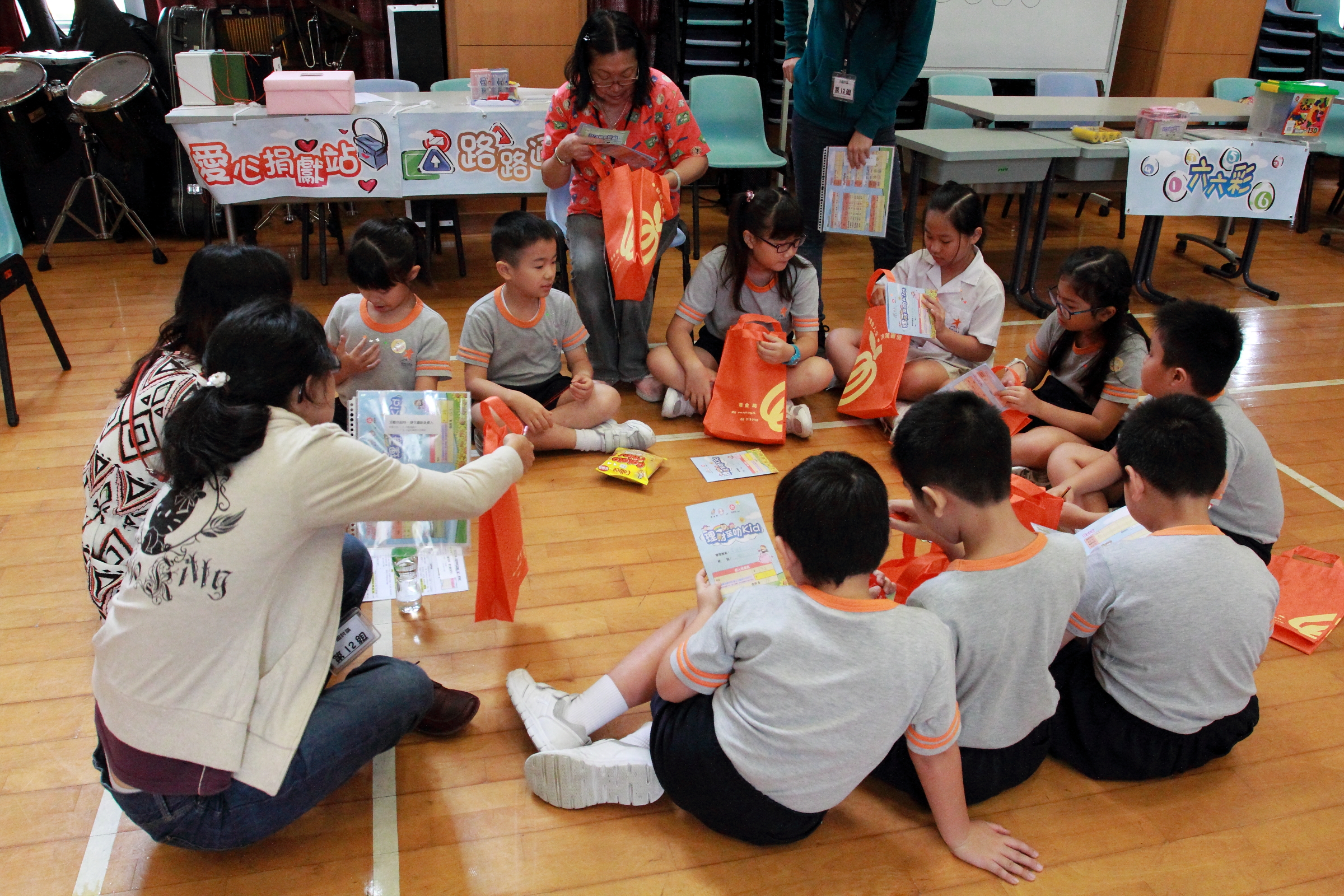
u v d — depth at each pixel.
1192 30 5.86
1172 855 1.51
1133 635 1.53
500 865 1.46
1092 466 2.24
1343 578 2.17
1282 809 1.61
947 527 1.42
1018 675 1.43
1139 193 3.84
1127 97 5.87
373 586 2.12
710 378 2.91
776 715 1.30
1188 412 1.51
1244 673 1.54
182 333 1.58
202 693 1.23
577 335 2.74
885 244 3.73
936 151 3.81
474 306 2.62
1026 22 5.66
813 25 3.33
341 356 2.42
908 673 1.27
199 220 4.64
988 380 2.47
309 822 1.53
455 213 4.28
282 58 4.55
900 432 1.42
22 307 3.75
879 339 2.83
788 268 2.87
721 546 1.71
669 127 3.03
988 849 1.47
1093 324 2.44
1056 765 1.69
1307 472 2.76
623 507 2.47
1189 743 1.60
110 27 4.78
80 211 4.65
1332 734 1.78
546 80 5.17
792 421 2.84
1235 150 3.81
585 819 1.55
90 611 2.01
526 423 2.60
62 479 2.50
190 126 3.53
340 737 1.36
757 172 5.31
